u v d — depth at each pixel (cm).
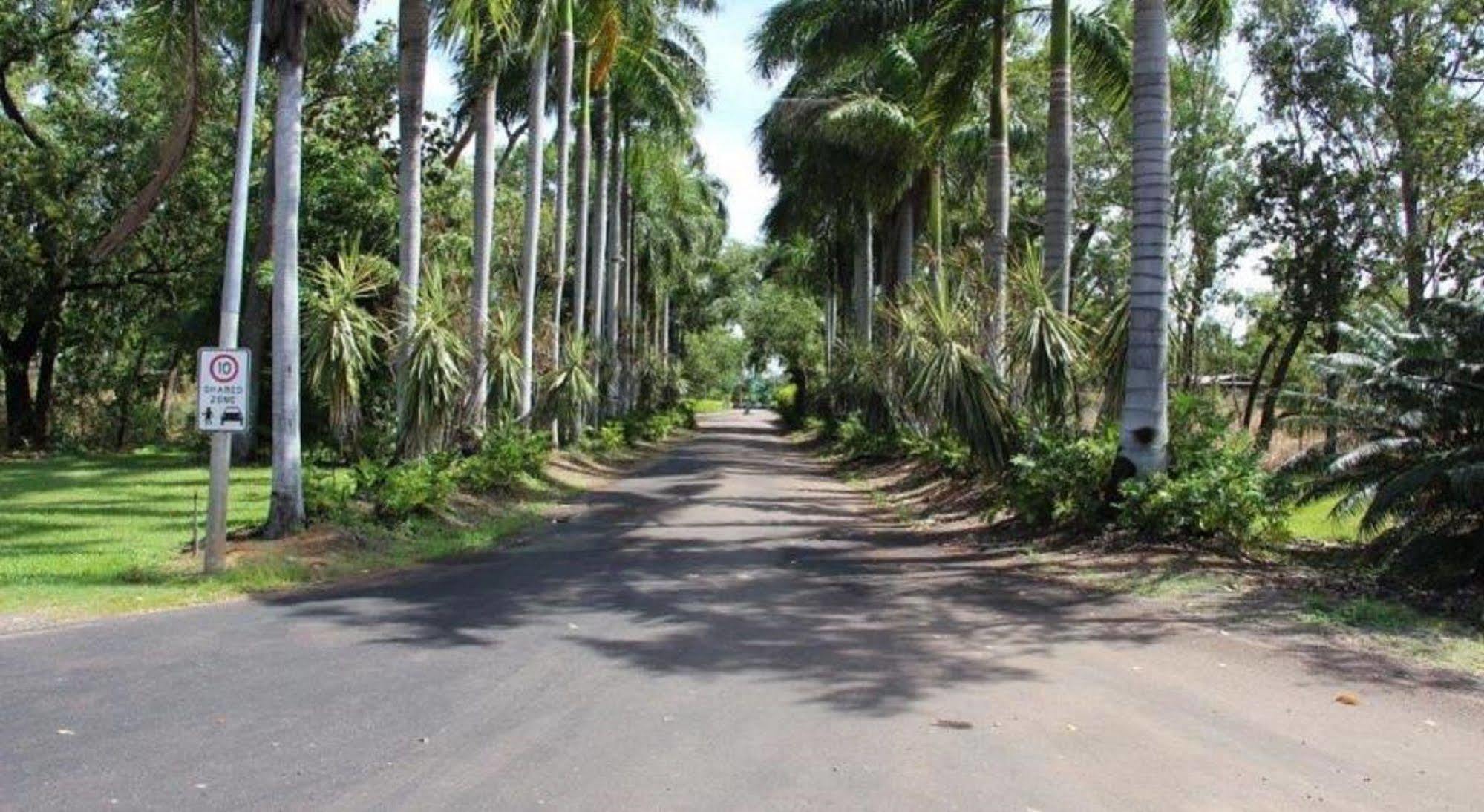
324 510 1338
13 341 3334
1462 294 1438
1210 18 1706
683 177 4206
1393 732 593
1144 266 1284
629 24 2798
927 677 699
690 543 1388
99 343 3694
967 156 2916
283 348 1269
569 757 532
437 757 530
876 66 2619
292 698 635
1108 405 1412
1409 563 1022
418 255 1772
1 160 2872
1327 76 2494
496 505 1720
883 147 2645
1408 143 2328
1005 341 1620
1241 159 2775
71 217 3027
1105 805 477
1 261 2903
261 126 2911
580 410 2775
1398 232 2539
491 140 2102
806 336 6750
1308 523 1472
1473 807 484
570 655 754
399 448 1698
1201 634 833
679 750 543
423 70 1748
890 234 3256
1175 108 2808
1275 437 1538
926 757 538
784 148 3194
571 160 4291
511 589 1028
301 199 2641
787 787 493
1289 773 523
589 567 1175
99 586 1010
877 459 2728
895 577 1105
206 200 3023
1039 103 3078
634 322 4488
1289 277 2572
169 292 3294
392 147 3144
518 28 2073
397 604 948
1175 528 1191
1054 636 825
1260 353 3144
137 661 723
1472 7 1920
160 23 1442
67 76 3053
